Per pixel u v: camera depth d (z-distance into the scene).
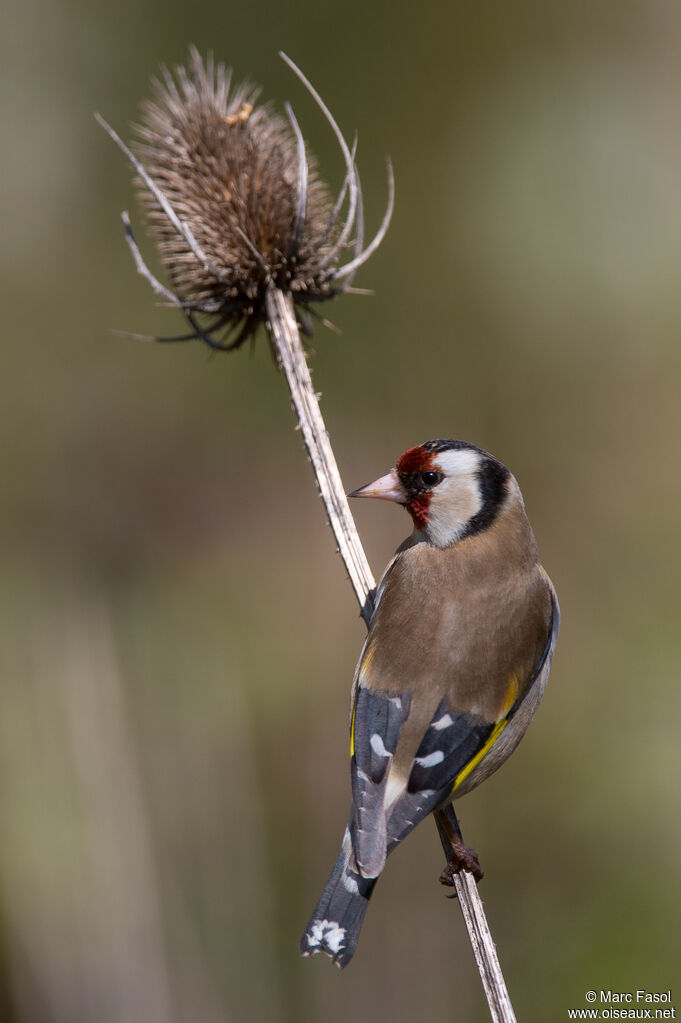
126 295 14.40
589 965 9.99
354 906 5.56
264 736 11.52
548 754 11.13
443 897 10.32
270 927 10.32
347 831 5.83
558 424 13.92
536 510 13.57
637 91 14.16
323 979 10.09
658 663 11.61
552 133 14.05
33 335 14.30
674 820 10.47
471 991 10.11
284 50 14.41
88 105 14.52
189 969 9.74
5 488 13.62
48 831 9.89
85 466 13.95
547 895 10.46
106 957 9.52
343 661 12.25
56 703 10.88
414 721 6.04
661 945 9.98
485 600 6.39
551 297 13.95
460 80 14.45
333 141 14.36
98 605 12.27
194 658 11.93
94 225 14.49
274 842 11.00
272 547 13.31
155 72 14.52
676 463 13.37
